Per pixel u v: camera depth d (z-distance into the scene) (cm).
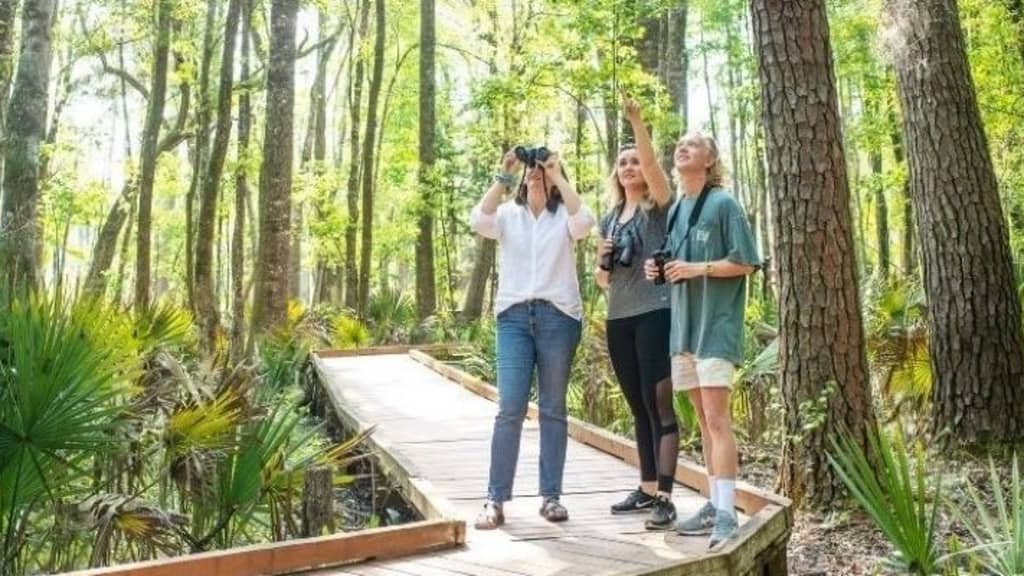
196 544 528
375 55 2161
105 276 1878
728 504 458
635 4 1453
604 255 521
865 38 1905
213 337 1402
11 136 884
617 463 726
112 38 2225
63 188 2139
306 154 3020
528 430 891
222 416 554
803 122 710
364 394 1201
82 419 466
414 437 882
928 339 854
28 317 456
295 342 1500
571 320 526
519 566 456
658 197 503
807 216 710
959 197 828
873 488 540
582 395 1112
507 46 2130
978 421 808
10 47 955
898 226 2573
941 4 848
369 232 2141
